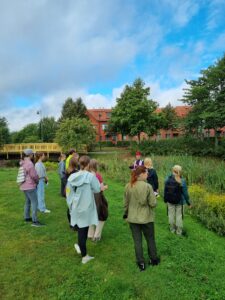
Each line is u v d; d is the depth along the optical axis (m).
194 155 37.53
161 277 4.77
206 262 5.51
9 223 7.52
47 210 8.74
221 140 38.59
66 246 5.96
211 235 7.61
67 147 44.38
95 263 5.16
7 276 4.69
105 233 6.80
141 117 44.56
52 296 4.19
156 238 6.60
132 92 45.06
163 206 10.25
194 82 37.72
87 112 73.44
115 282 4.51
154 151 39.03
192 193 11.39
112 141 67.62
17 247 5.89
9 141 54.59
